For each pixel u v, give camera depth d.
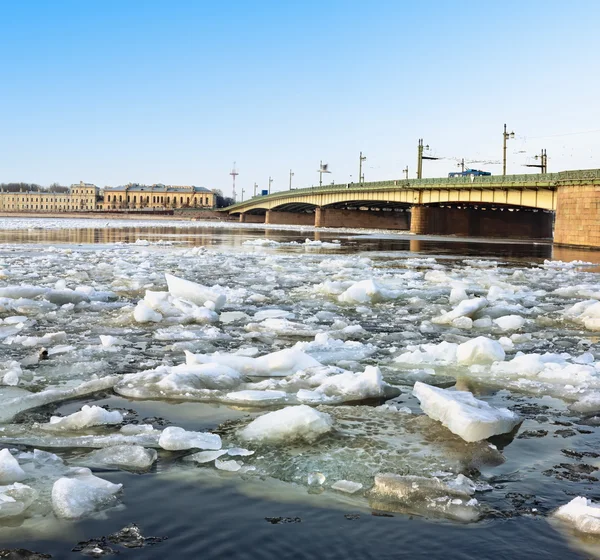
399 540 4.20
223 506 4.70
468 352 9.76
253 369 8.94
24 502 4.64
